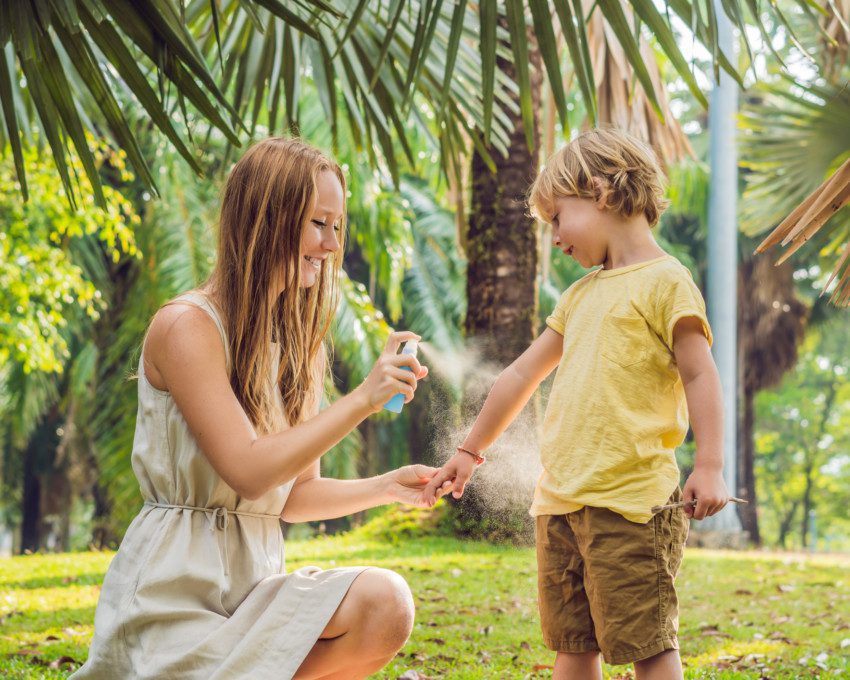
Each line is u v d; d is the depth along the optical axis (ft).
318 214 6.76
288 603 6.06
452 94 12.78
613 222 7.33
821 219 8.09
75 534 58.18
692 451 56.80
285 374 7.08
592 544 6.78
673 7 9.62
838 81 19.52
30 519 52.70
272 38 12.60
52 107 9.50
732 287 36.58
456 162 13.75
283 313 6.95
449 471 7.43
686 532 7.00
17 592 16.17
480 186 18.92
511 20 9.81
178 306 6.43
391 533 24.17
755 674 9.84
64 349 29.04
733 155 36.68
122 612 6.03
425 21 9.54
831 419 94.32
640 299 6.98
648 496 6.70
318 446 6.09
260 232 6.63
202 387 6.24
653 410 6.90
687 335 6.82
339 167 7.09
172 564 6.07
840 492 98.78
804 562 23.56
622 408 6.86
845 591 17.53
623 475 6.77
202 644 5.82
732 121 36.55
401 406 6.19
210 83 8.89
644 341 6.93
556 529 7.13
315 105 35.42
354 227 35.63
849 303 8.79
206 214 31.91
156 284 31.27
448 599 14.29
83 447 40.09
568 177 7.38
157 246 31.53
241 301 6.54
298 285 6.72
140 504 31.09
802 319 56.13
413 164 12.70
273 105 12.89
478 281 18.83
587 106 9.86
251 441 6.17
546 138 19.44
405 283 47.52
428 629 12.05
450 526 23.32
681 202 49.19
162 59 8.95
